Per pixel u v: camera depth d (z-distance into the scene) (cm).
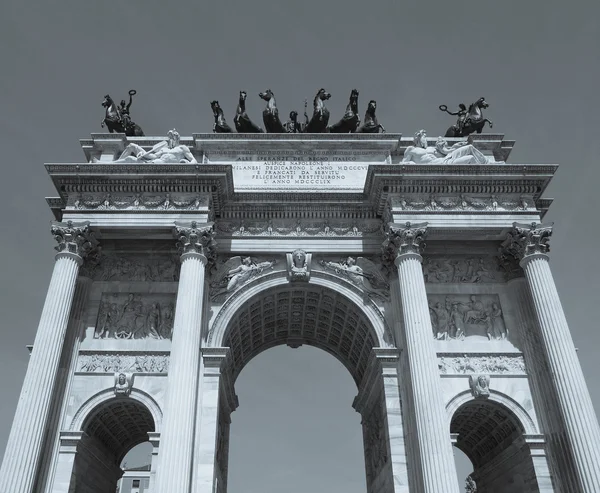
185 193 3419
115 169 3391
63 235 3234
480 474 3700
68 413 3002
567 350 3019
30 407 2750
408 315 3081
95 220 3312
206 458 2883
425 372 2884
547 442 3002
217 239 3544
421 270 3225
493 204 3456
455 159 3594
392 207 3406
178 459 2622
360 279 3475
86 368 3131
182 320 2991
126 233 3378
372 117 4284
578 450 2795
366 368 3644
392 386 3117
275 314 3831
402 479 2877
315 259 3562
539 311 3181
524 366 3225
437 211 3403
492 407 3203
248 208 3600
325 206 3612
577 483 2839
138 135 4191
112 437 3472
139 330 3297
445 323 3375
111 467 3519
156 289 3425
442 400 2833
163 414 2769
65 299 3084
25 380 2828
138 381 3089
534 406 3111
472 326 3375
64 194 3459
